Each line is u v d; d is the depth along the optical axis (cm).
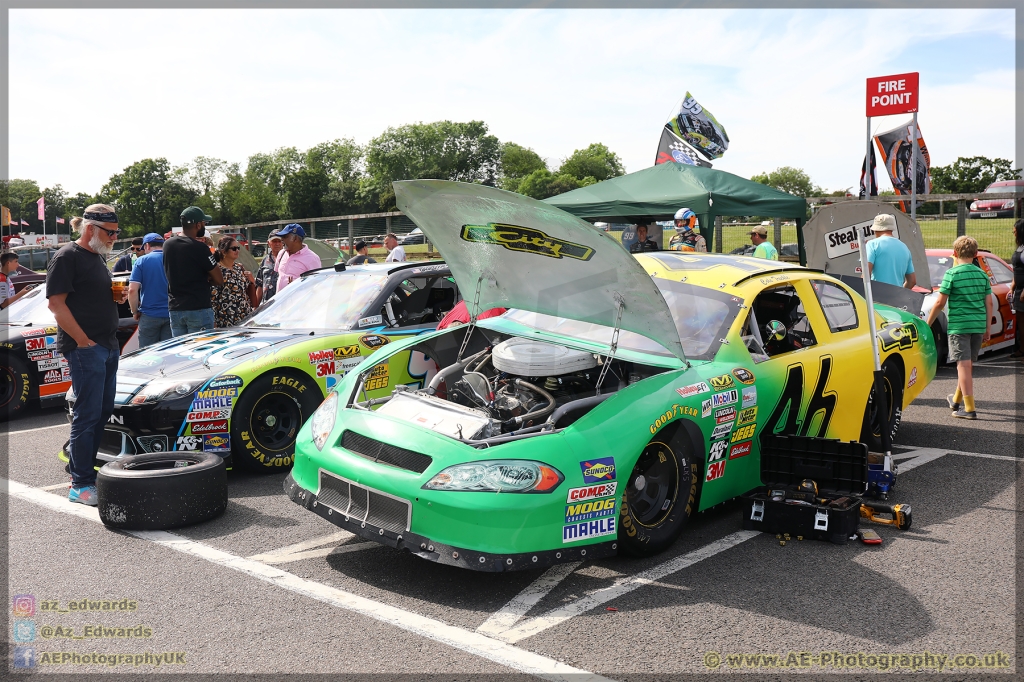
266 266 1104
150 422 482
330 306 612
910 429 669
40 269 2128
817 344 488
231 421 505
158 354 552
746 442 436
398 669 282
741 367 432
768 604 339
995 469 549
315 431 400
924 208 1521
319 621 320
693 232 892
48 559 387
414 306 629
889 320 590
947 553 399
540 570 377
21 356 767
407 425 371
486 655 293
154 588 353
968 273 695
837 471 432
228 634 309
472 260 438
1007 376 905
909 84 1129
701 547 409
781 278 488
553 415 372
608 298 396
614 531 356
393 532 342
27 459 595
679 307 470
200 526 436
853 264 920
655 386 391
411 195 387
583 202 1019
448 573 372
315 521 445
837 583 362
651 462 390
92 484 482
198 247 682
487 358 460
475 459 338
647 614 329
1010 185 1564
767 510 428
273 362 522
